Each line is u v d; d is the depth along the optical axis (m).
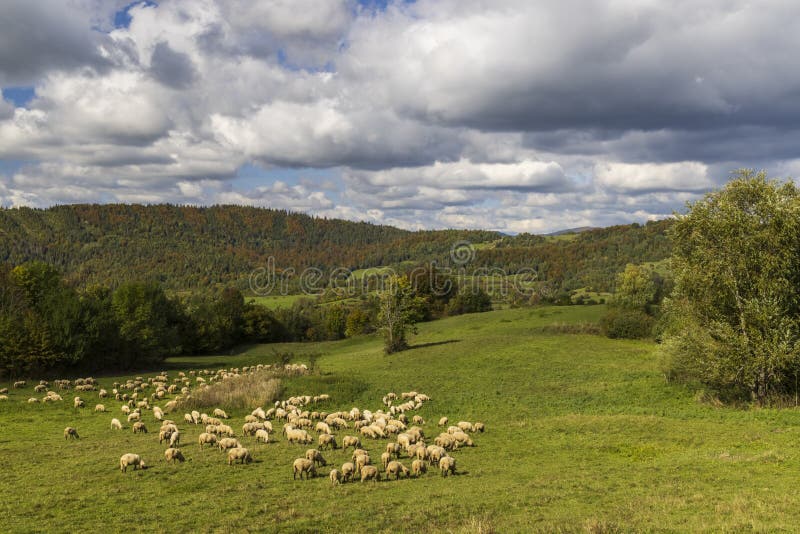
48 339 64.25
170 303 105.50
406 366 61.03
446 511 16.62
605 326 77.50
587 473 21.33
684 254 39.75
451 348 70.38
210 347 104.50
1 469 23.27
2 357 61.25
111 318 75.19
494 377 50.62
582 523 14.34
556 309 102.94
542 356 60.69
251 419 36.38
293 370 57.31
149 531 15.58
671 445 25.80
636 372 49.06
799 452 21.84
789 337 33.66
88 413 41.28
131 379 65.06
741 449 23.83
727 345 35.31
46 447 28.16
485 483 20.39
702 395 37.59
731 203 37.25
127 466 22.95
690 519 14.08
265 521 16.23
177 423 36.88
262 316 125.31
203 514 17.00
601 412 35.66
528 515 15.88
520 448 26.94
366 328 127.06
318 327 141.50
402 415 36.06
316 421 35.75
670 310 42.12
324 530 15.34
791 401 34.25
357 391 47.34
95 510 17.53
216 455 25.81
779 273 35.19
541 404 39.22
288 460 24.73
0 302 73.81
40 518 16.78
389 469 21.89
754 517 13.85
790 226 34.34
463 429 31.69
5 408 43.09
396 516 16.38
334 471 20.70
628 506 16.05
